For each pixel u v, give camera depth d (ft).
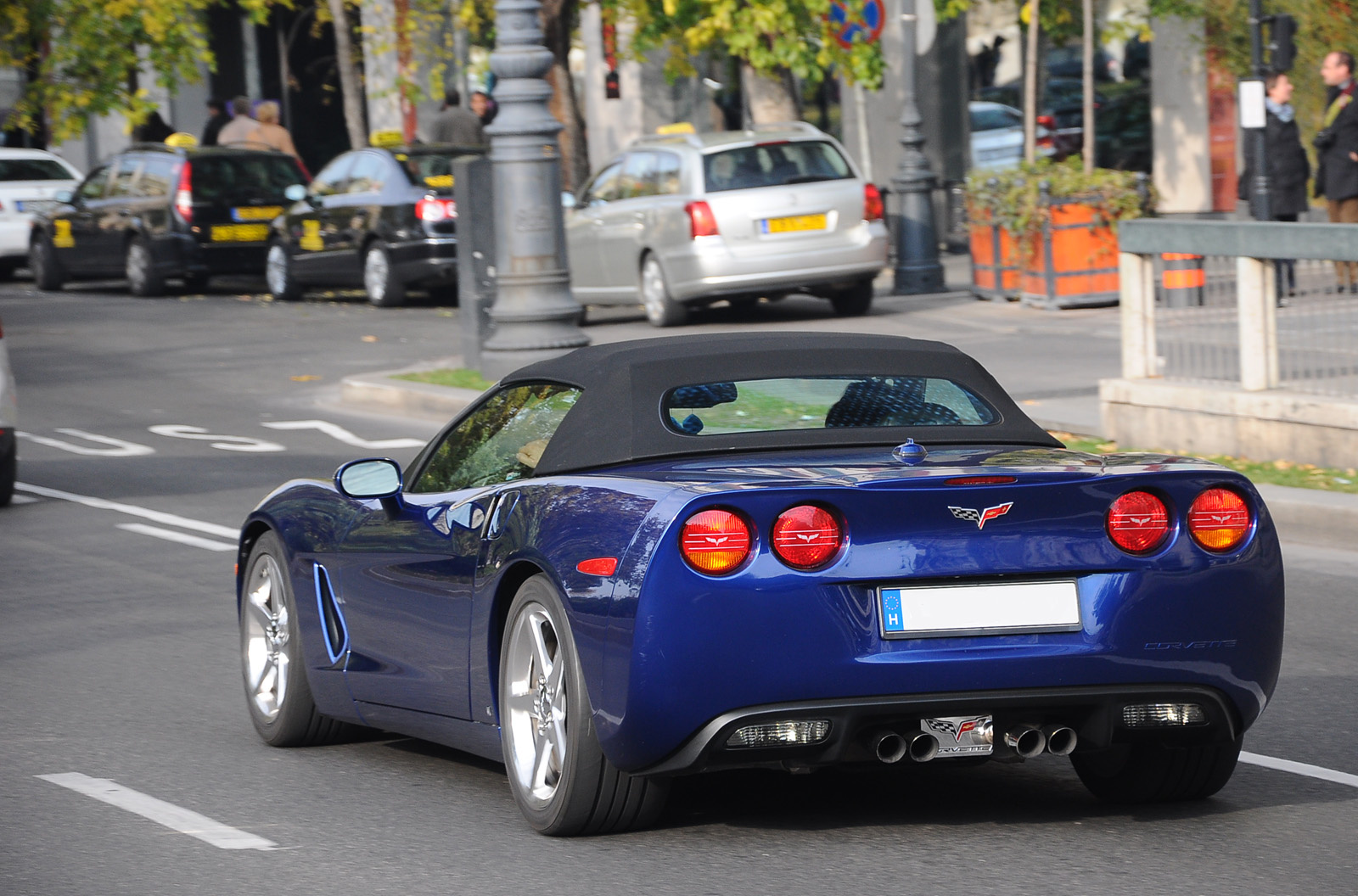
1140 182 223.51
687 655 53.72
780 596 53.78
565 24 283.18
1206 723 57.82
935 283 250.37
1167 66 298.56
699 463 59.57
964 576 54.85
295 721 75.00
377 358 219.61
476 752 65.62
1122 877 55.01
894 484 54.44
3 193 337.11
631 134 362.33
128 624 100.89
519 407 67.10
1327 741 72.90
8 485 141.18
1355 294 122.31
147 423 183.62
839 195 221.66
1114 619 55.72
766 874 55.77
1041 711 56.44
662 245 223.51
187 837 61.57
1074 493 55.72
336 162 281.54
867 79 247.70
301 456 162.09
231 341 239.71
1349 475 122.11
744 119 355.56
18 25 330.54
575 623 56.44
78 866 58.34
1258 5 205.57
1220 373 133.59
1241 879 54.80
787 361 64.75
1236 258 130.82
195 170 296.30
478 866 57.31
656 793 58.49
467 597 63.05
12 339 249.34
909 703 54.54
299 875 56.95
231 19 427.33
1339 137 206.49
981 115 324.80
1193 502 56.95
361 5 306.96
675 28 264.52
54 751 74.84
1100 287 222.69
